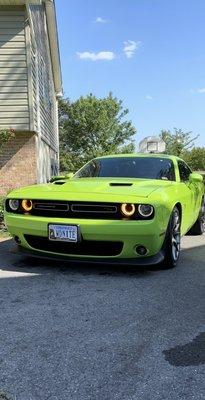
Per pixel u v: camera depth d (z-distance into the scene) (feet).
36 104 40.22
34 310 13.44
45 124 50.93
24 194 18.21
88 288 15.67
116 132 152.97
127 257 17.02
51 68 69.26
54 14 58.59
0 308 13.61
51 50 67.10
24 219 17.66
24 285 15.97
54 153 69.82
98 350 10.78
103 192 17.26
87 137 153.58
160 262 17.66
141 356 10.49
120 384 9.25
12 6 37.19
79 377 9.52
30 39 37.58
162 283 16.51
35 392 8.93
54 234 17.10
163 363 10.16
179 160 23.97
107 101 151.74
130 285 16.14
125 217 16.51
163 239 17.49
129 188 17.74
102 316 13.00
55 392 8.93
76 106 152.46
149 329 12.09
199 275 17.81
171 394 8.89
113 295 14.94
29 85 37.35
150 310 13.57
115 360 10.28
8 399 8.66
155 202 16.58
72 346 10.98
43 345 11.02
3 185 38.55
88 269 18.28
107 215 16.69
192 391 9.00
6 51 37.32
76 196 17.11
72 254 17.35
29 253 18.26
